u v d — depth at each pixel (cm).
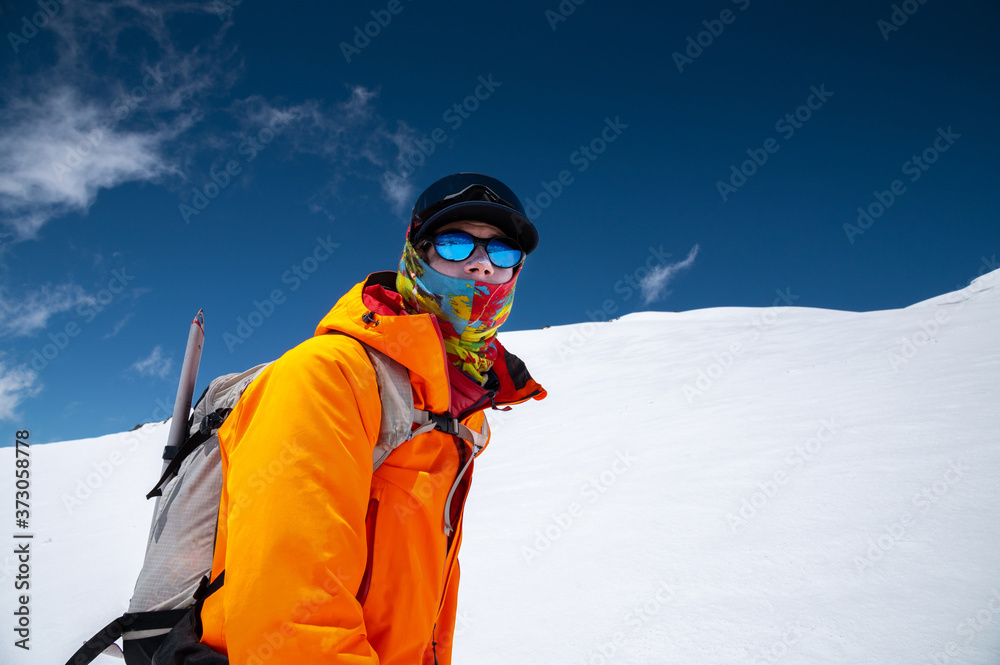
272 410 79
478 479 652
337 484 75
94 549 532
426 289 117
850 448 430
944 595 217
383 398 93
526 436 937
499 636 254
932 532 271
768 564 275
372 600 87
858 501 328
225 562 75
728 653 207
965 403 486
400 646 88
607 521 392
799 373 884
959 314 1104
